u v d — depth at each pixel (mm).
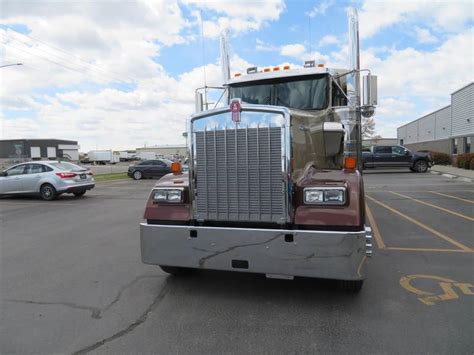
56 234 7828
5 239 7398
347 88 5727
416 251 5875
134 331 3400
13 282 4805
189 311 3811
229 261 3807
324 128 4883
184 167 4871
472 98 27812
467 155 24797
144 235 4141
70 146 83750
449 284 4406
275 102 5988
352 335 3230
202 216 4035
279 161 3715
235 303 3990
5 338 3312
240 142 3850
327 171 4141
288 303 3953
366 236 3689
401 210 9859
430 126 41281
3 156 74062
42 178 13750
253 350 3023
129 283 4684
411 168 24500
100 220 9469
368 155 24609
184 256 3979
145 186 20391
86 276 5000
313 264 3539
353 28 5680
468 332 3232
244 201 3873
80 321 3629
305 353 2963
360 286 4035
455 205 10617
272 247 3645
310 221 3607
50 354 3037
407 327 3348
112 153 82625
